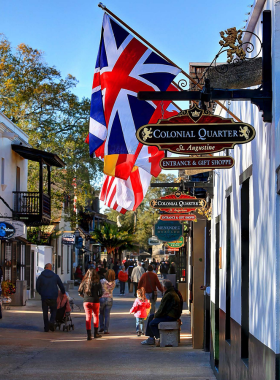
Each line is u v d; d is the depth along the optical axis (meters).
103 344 13.23
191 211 13.30
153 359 10.95
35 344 12.85
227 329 8.26
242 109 7.23
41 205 25.80
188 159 6.10
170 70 7.29
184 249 26.25
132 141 7.82
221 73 5.82
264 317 5.18
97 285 14.20
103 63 7.73
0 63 35.62
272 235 4.93
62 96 36.16
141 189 11.39
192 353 11.91
